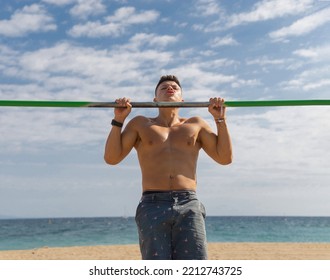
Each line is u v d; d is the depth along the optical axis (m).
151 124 3.95
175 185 3.69
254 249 13.52
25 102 4.27
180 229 3.60
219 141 3.96
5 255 12.38
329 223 80.56
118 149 3.88
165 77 4.25
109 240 33.06
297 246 14.91
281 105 4.32
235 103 4.16
